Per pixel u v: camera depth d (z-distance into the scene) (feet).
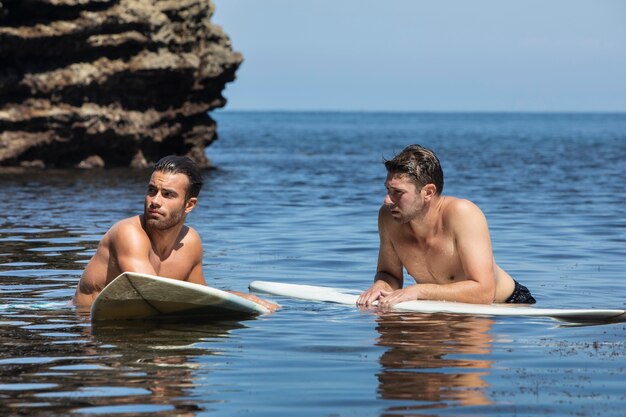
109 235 24.39
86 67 104.88
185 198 24.16
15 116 100.83
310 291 27.99
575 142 251.80
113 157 113.70
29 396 15.49
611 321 23.40
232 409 14.84
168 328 22.13
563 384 16.51
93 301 23.71
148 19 107.34
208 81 120.16
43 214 55.42
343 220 53.47
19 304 25.18
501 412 14.67
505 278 26.68
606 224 51.13
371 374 17.26
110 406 14.93
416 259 26.89
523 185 86.89
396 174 25.76
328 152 177.47
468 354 19.12
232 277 31.76
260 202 66.39
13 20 99.19
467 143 243.81
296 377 17.01
